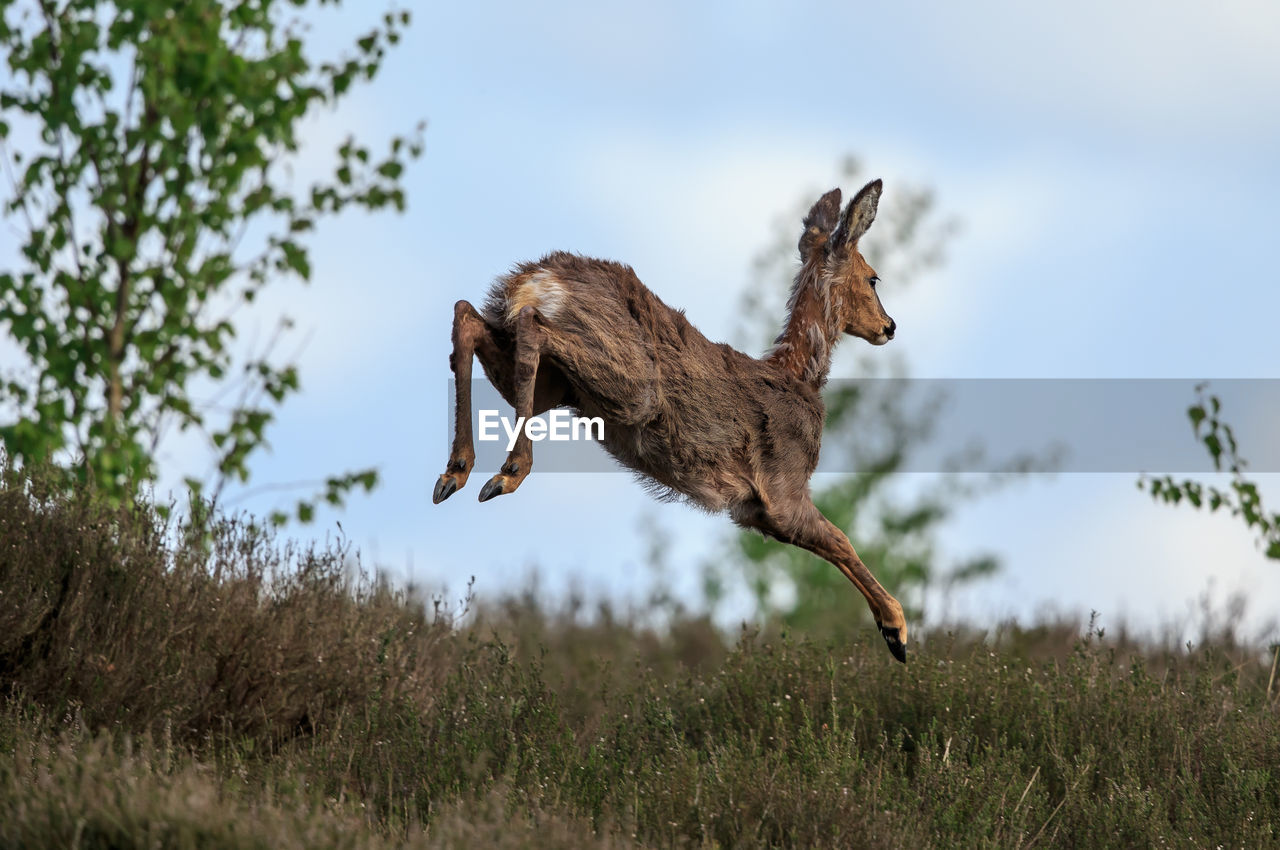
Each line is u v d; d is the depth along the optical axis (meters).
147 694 24.89
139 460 34.12
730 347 27.88
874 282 30.98
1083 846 24.70
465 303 23.83
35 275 35.94
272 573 29.06
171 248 36.28
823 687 30.09
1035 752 28.05
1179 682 31.53
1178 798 26.42
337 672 27.78
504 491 22.53
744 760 25.61
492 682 29.31
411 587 33.62
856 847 22.95
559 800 23.17
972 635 39.19
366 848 19.12
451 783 23.97
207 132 35.31
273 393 37.34
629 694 31.03
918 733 28.77
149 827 18.19
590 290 24.34
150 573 26.86
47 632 25.28
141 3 34.00
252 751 25.28
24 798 18.78
